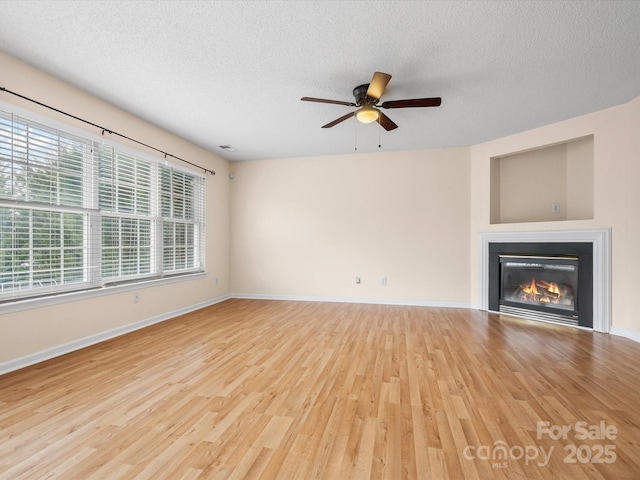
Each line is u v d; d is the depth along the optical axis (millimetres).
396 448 1484
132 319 3438
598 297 3408
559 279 3824
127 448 1479
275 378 2248
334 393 2027
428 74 2615
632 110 3113
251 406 1864
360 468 1354
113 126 3201
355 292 5059
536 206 4266
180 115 3465
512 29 2055
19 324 2393
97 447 1485
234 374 2314
